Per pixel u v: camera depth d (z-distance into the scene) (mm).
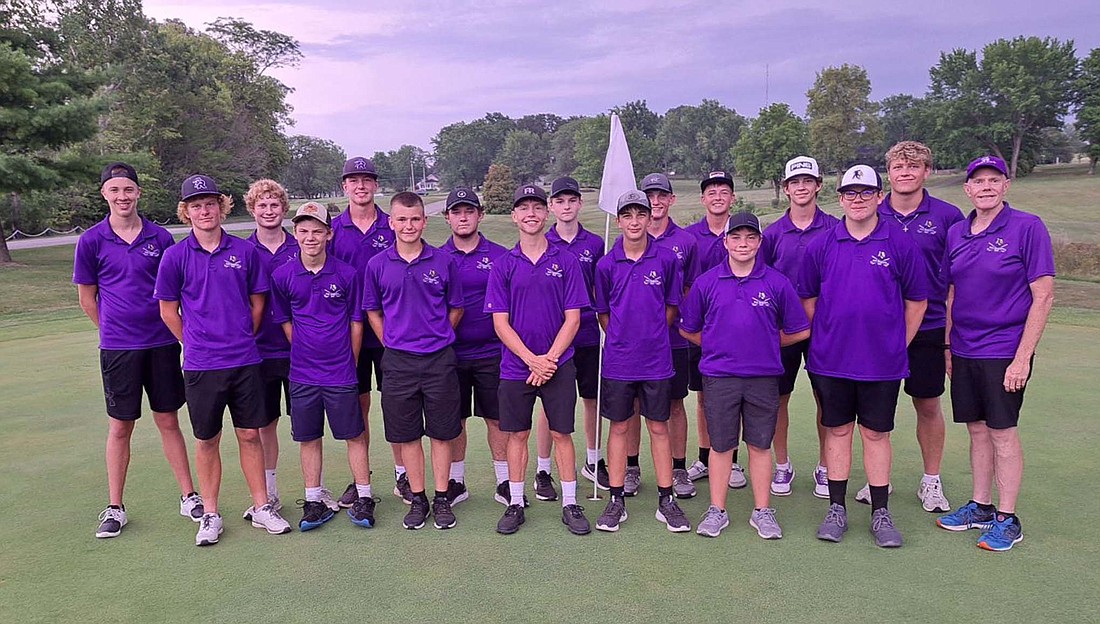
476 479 5262
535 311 4312
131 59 40875
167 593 3545
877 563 3768
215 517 4207
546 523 4426
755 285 4152
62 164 23547
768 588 3504
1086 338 9312
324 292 4320
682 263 4910
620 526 4352
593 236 5121
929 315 4379
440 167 130875
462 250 4816
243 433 4297
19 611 3377
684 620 3209
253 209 4730
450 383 4391
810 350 4238
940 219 4469
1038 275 3834
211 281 4137
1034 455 5203
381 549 4051
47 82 23203
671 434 4965
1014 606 3287
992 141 58031
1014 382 3891
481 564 3836
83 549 4055
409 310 4316
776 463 4906
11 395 7555
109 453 4344
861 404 4086
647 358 4301
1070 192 40625
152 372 4383
